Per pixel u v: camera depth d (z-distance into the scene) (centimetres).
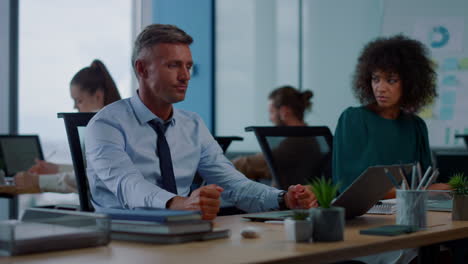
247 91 633
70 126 211
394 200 208
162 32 199
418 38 516
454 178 174
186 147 215
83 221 125
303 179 289
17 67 614
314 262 114
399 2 523
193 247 121
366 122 263
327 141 301
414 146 265
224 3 648
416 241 139
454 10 504
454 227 156
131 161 196
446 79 507
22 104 612
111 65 549
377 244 128
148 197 171
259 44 622
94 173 198
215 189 159
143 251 117
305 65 587
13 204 331
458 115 502
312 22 582
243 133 636
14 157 417
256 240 131
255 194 203
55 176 319
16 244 112
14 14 612
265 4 616
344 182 259
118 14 545
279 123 372
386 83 255
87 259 109
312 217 129
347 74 559
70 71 588
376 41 268
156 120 207
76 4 582
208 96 657
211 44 654
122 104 208
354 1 553
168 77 198
